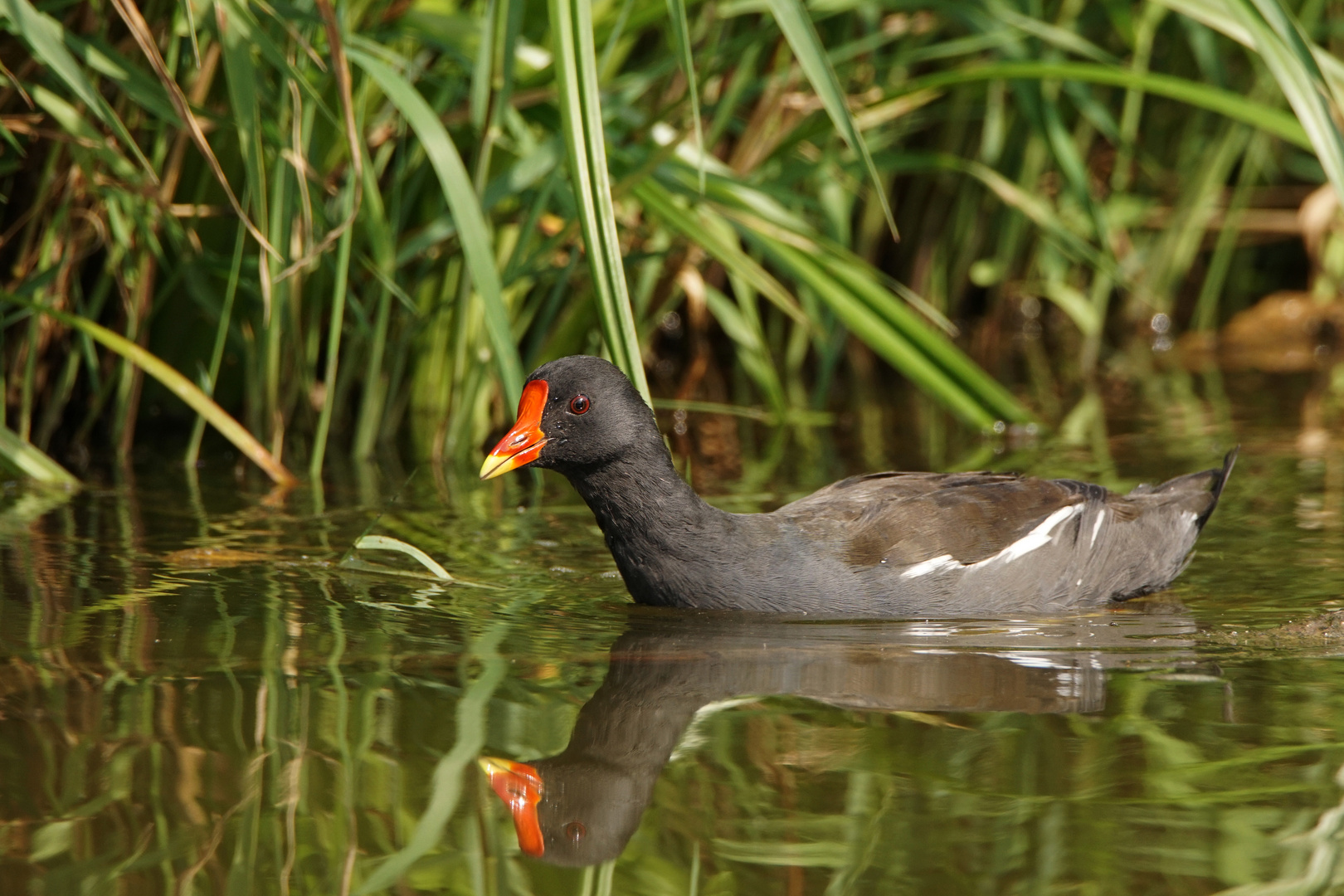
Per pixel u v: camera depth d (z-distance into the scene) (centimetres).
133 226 1125
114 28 1022
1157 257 1903
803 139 1188
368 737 577
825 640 743
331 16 786
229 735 574
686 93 1132
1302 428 1343
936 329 1830
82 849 480
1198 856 479
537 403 830
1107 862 475
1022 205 1381
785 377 1697
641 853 484
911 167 1363
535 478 1141
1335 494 1080
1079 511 871
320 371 1377
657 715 610
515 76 1068
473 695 632
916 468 1209
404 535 962
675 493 819
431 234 1120
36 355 1143
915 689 649
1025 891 458
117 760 546
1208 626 773
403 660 680
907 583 815
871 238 1784
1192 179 1830
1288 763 553
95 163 1053
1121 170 1806
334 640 711
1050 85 1530
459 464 1211
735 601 809
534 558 925
